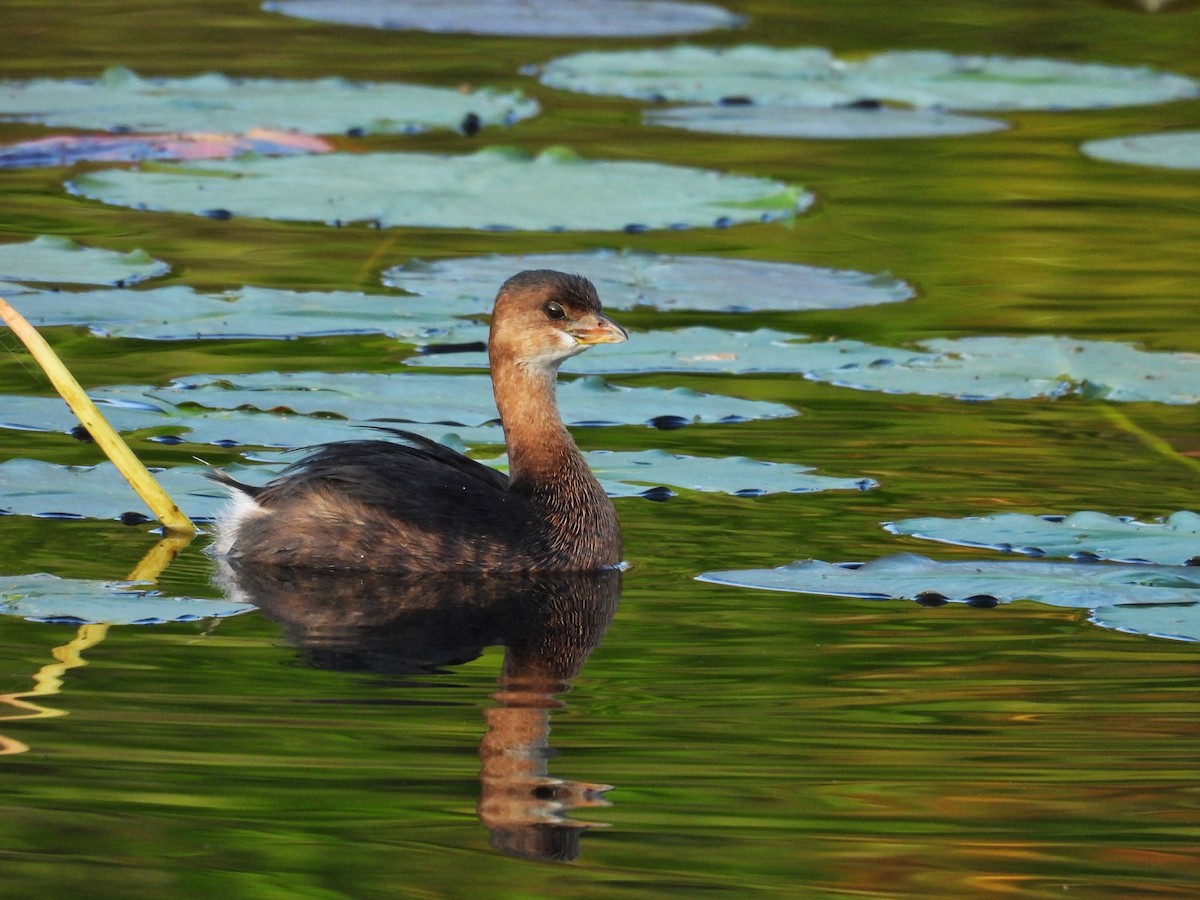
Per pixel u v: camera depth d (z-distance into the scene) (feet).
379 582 37.70
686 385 52.54
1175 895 24.06
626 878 24.32
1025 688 31.40
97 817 25.76
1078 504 42.06
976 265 67.56
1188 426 49.19
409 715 29.96
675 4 125.39
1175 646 33.50
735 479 43.55
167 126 83.87
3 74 94.07
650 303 59.93
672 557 38.88
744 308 60.03
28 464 42.88
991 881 24.38
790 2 123.95
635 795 26.94
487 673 32.17
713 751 28.55
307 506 38.93
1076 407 51.06
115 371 50.72
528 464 40.98
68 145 79.56
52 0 116.26
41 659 32.09
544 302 41.24
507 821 25.76
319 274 62.95
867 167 85.15
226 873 24.14
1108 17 118.42
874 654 33.14
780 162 85.30
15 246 62.44
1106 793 27.12
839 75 102.47
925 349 55.67
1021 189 81.10
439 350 54.44
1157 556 37.91
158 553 38.40
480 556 38.55
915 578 36.63
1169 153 82.89
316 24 115.65
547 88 99.66
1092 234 72.79
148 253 65.10
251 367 51.83
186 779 27.09
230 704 30.19
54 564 37.19
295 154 79.82
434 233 71.51
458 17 119.96
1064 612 35.76
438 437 45.57
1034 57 107.65
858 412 50.19
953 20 116.57
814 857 24.75
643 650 33.45
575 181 75.31
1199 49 109.91
